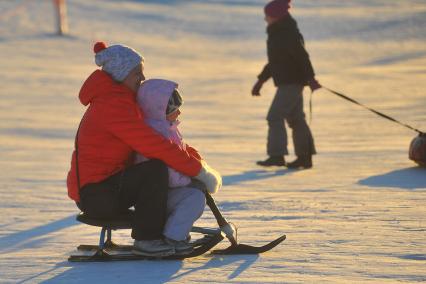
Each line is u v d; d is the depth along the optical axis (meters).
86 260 16.20
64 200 24.05
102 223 16.02
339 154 33.31
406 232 18.02
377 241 17.20
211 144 37.31
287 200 22.84
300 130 30.05
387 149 34.16
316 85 29.50
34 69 76.56
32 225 20.36
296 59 29.52
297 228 18.89
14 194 25.14
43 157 33.91
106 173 15.91
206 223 19.88
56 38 106.06
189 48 100.62
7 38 105.19
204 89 64.25
